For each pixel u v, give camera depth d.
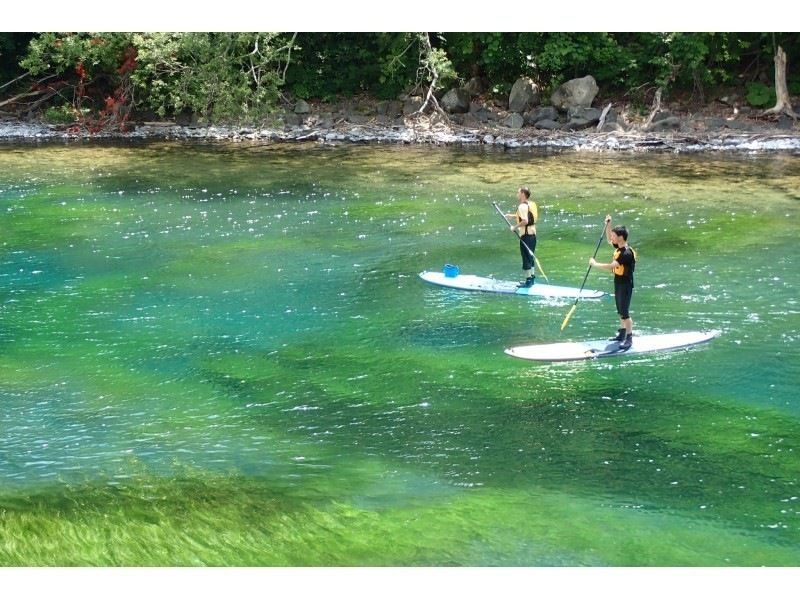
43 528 9.29
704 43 34.94
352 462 10.70
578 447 10.97
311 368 13.37
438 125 35.06
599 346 13.83
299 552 8.88
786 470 10.39
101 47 34.62
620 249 13.51
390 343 14.29
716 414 11.75
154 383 12.89
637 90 35.62
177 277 17.77
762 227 20.88
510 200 24.28
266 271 18.16
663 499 9.84
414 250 19.66
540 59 35.59
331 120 36.16
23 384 12.84
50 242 20.25
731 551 8.89
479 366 13.35
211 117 36.62
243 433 11.44
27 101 38.16
